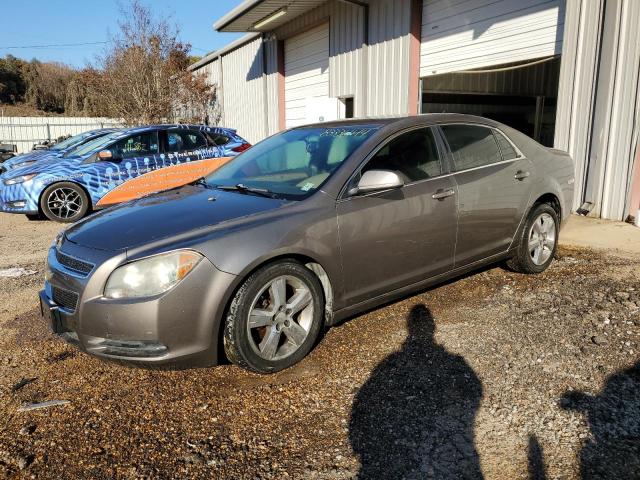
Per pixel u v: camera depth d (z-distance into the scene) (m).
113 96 21.22
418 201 3.72
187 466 2.41
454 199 3.93
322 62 13.31
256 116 17.52
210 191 3.91
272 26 14.86
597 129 6.71
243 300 2.97
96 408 2.91
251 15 13.44
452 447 2.47
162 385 3.13
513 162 4.48
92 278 2.87
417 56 10.15
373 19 11.03
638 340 3.45
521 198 4.45
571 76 6.96
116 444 2.59
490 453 2.42
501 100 15.14
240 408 2.87
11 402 2.99
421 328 3.77
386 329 3.77
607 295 4.21
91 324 2.87
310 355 3.43
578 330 3.63
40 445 2.59
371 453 2.45
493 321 3.84
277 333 3.15
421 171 3.86
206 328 2.90
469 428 2.61
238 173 4.23
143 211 3.51
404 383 3.04
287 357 3.20
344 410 2.80
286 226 3.16
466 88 12.86
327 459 2.43
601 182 6.77
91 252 3.01
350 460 2.41
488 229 4.23
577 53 6.86
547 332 3.62
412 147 3.90
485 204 4.16
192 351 2.90
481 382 3.02
